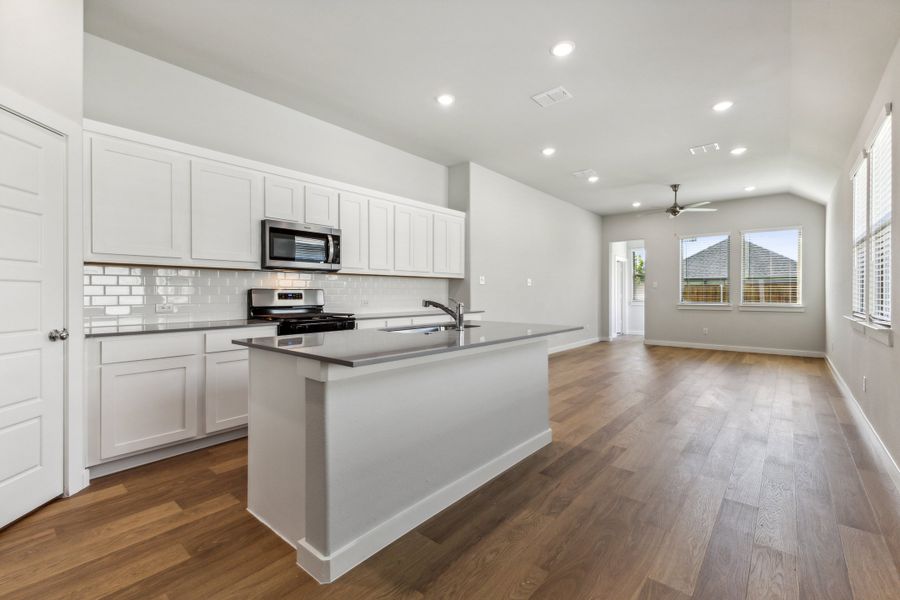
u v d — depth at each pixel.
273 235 3.28
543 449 2.83
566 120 3.96
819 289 6.58
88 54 2.71
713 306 7.47
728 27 2.55
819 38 2.49
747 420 3.44
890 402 2.55
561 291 7.28
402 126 4.13
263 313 3.47
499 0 2.35
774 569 1.60
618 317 9.98
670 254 7.95
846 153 4.03
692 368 5.66
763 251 7.04
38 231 1.99
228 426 2.86
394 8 2.43
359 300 4.37
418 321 4.44
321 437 1.56
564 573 1.59
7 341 1.84
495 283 5.70
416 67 3.07
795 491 2.23
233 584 1.52
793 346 6.77
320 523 1.57
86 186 2.45
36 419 1.99
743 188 6.47
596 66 3.04
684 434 3.11
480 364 2.35
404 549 1.75
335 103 3.64
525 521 1.95
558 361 6.25
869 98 2.92
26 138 1.93
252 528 1.88
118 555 1.68
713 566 1.62
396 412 1.84
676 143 4.54
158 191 2.75
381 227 4.23
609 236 8.67
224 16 2.52
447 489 2.10
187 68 3.10
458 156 5.02
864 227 3.50
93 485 2.28
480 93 3.45
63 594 1.46
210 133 3.25
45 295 2.03
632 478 2.39
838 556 1.67
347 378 1.64
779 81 3.19
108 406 2.35
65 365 2.14
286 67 3.08
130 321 2.85
